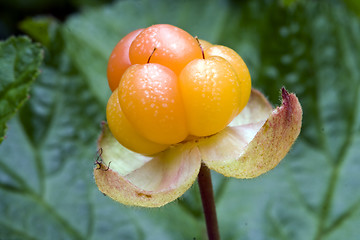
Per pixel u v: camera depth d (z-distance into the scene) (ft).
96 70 0.55
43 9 0.64
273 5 0.56
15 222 0.46
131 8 0.61
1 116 0.43
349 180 0.50
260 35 0.56
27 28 0.52
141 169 0.38
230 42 0.57
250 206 0.50
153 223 0.49
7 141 0.49
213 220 0.39
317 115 0.52
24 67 0.43
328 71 0.54
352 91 0.53
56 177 0.49
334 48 0.54
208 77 0.35
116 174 0.36
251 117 0.39
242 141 0.37
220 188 0.51
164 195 0.36
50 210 0.48
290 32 0.55
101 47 0.57
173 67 0.35
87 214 0.48
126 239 0.48
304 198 0.50
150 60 0.36
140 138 0.36
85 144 0.51
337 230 0.48
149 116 0.35
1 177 0.48
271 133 0.36
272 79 0.54
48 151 0.50
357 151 0.51
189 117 0.36
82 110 0.52
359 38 0.55
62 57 0.52
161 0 0.62
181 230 0.49
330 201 0.49
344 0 0.56
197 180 0.39
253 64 0.55
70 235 0.47
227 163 0.36
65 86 0.52
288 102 0.36
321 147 0.51
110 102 0.36
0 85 0.43
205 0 0.61
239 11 0.59
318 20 0.55
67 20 0.59
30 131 0.50
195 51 0.36
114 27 0.59
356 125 0.52
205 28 0.60
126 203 0.36
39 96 0.51
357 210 0.49
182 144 0.37
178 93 0.35
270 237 0.48
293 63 0.54
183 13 0.61
